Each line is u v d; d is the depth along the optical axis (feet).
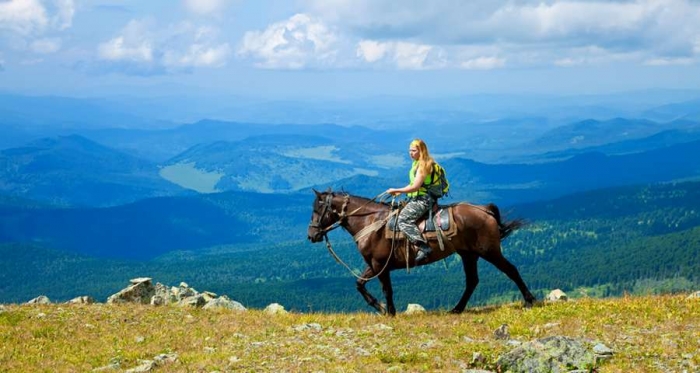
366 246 63.26
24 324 62.80
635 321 52.29
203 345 54.34
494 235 59.93
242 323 63.52
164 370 45.78
